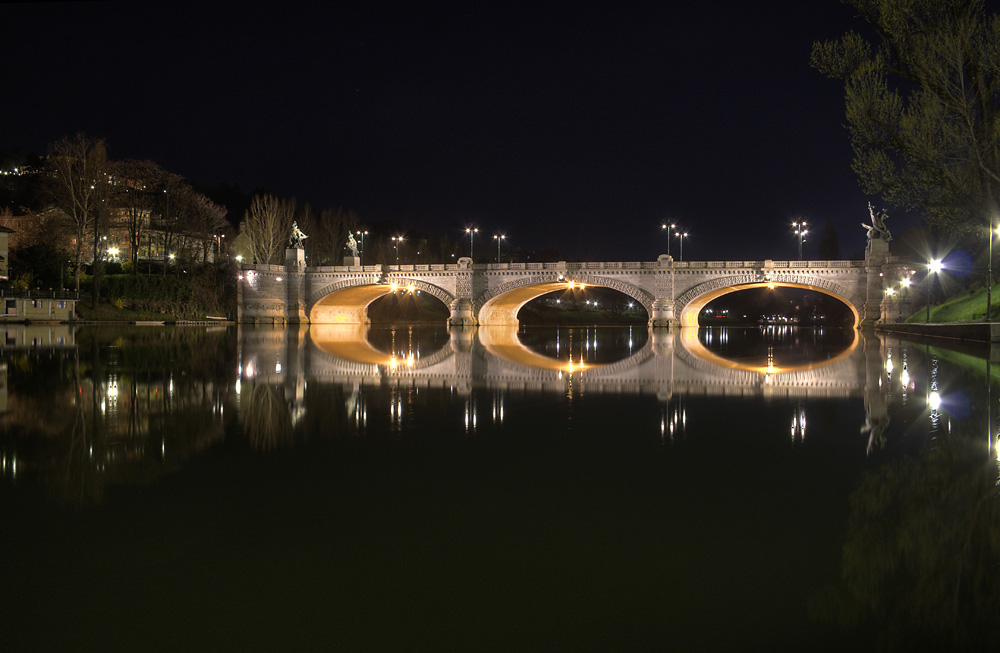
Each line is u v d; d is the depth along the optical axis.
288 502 13.78
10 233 118.06
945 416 23.67
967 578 10.22
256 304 128.25
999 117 41.91
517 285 123.94
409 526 12.39
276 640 8.55
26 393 28.48
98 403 26.25
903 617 9.05
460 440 20.02
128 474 15.87
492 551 11.24
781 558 10.95
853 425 22.25
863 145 45.34
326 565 10.66
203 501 13.81
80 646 8.40
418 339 81.75
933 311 94.06
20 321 94.19
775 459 17.52
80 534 11.92
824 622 8.95
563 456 17.94
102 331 81.25
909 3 42.38
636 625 8.89
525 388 32.56
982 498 14.01
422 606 9.39
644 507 13.48
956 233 47.09
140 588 9.90
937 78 42.66
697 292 114.81
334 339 78.31
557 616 9.12
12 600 9.53
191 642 8.49
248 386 32.19
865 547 11.37
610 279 119.12
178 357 47.25
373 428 21.88
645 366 45.09
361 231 173.12
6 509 13.23
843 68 44.50
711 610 9.27
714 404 27.19
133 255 121.88
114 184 111.56
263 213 144.62
